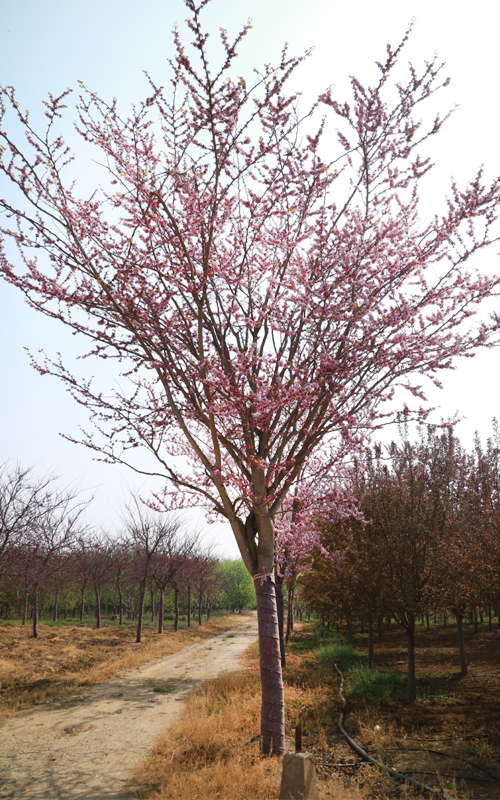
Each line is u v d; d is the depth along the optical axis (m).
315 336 6.95
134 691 11.59
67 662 15.38
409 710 8.81
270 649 6.87
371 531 11.13
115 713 9.48
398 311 6.64
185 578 30.66
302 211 7.78
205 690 10.82
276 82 6.47
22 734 8.20
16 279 7.12
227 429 7.77
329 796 5.21
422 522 10.09
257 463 7.02
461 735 7.21
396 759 6.46
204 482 10.66
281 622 14.02
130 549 29.44
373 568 11.09
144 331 7.48
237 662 15.86
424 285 7.15
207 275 6.91
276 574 13.05
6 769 6.55
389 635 22.22
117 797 5.56
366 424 7.52
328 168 7.29
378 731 7.50
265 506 7.32
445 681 11.32
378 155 7.49
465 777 5.80
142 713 9.43
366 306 6.66
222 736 6.98
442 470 11.09
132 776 6.15
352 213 6.98
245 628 33.62
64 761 6.84
